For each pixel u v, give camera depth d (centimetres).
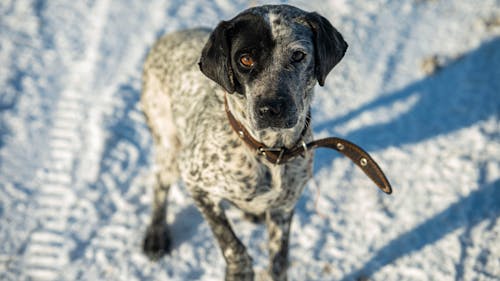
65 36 589
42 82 521
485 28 598
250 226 393
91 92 514
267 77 239
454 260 361
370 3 654
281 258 312
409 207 404
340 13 636
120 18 621
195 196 304
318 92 520
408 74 543
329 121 487
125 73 542
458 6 649
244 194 286
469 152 445
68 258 367
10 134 461
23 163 437
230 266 299
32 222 391
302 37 242
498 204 397
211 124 285
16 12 615
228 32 247
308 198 416
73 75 536
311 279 357
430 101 506
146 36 595
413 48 580
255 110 241
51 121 479
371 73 546
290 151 270
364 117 491
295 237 386
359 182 429
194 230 393
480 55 559
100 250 376
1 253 369
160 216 374
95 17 621
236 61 244
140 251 376
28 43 570
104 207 407
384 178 274
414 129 475
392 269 361
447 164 436
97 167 435
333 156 454
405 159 446
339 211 405
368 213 402
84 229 389
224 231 299
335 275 359
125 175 434
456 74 536
